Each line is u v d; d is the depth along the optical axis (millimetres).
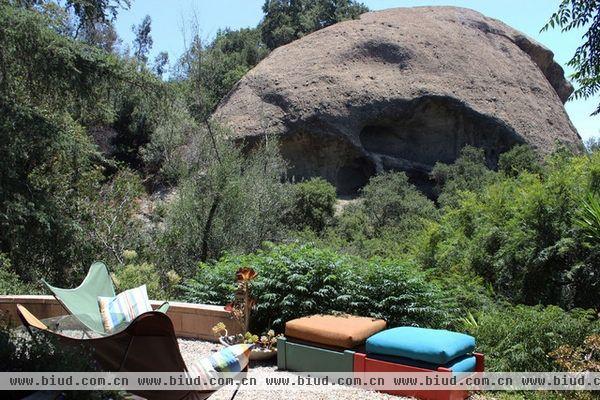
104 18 13055
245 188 14148
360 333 5594
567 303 7977
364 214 23812
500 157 27656
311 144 29703
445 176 28844
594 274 7750
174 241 12984
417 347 5016
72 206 12633
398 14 36844
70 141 12031
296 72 31500
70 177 12828
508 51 37250
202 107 16812
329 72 31266
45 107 12172
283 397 5047
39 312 7559
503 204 9727
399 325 6477
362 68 32219
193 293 7980
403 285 6582
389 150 32188
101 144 25281
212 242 13188
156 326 3887
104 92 12461
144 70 12695
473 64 34031
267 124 28906
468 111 31500
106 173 21406
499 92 33312
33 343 3830
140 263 11867
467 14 38594
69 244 11781
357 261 7312
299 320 6039
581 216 7793
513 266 8508
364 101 30438
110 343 4113
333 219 23266
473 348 5336
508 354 6137
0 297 7578
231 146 15242
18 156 11180
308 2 51406
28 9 11883
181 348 6719
